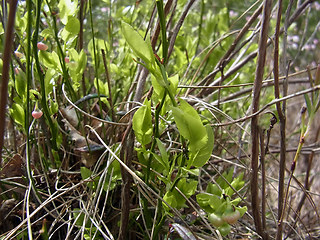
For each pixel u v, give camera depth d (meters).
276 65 0.14
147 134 0.14
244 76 0.28
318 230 0.23
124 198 0.16
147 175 0.15
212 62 0.27
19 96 0.18
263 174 0.15
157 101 0.15
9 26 0.11
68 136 0.21
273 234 0.22
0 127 0.12
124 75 0.24
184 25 0.31
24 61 0.18
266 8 0.13
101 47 0.23
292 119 0.40
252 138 0.14
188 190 0.15
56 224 0.18
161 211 0.16
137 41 0.11
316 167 0.31
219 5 0.36
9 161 0.19
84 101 0.20
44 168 0.19
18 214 0.19
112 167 0.17
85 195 0.19
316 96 0.14
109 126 0.20
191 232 0.14
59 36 0.20
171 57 0.29
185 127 0.12
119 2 0.29
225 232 0.13
